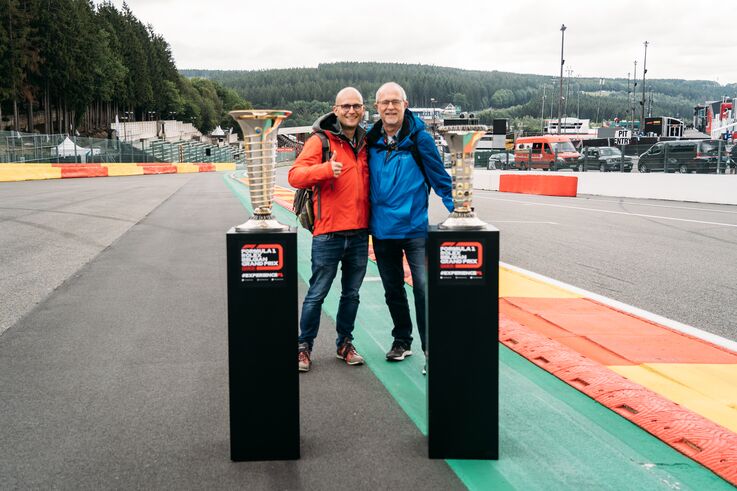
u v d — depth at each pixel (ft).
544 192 81.20
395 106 12.37
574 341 15.29
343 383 12.81
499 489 8.50
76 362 14.37
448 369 9.33
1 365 14.16
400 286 13.84
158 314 18.78
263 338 9.30
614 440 10.01
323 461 9.41
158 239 35.35
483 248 9.17
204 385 12.83
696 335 16.17
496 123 125.59
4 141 127.34
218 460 9.50
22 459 9.56
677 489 8.47
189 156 297.33
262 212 9.51
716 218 47.39
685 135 169.17
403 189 12.87
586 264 27.27
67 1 264.52
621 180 78.89
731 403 11.44
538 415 11.02
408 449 9.79
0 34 217.77
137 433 10.50
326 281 13.50
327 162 12.09
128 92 386.52
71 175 128.77
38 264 27.35
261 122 9.17
